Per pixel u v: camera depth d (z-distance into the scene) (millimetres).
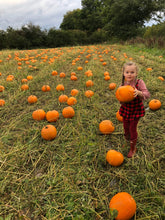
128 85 2449
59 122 3797
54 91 5617
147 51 14008
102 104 4621
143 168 2596
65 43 30547
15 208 2113
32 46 28156
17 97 5137
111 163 2627
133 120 2574
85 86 5844
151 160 2742
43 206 2125
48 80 6781
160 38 15289
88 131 3477
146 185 2275
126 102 2459
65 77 7102
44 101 5035
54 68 8461
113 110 4273
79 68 8000
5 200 2225
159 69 7574
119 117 3770
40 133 3475
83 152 2943
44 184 2410
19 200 2186
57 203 2146
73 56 12688
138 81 2508
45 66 8758
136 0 25188
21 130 3678
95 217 1957
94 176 2504
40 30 28656
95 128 3576
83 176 2506
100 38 32719
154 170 2539
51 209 2078
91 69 7707
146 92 2408
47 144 3205
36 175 2598
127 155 2885
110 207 1925
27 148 3059
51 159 2850
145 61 9398
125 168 2641
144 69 7602
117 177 2492
